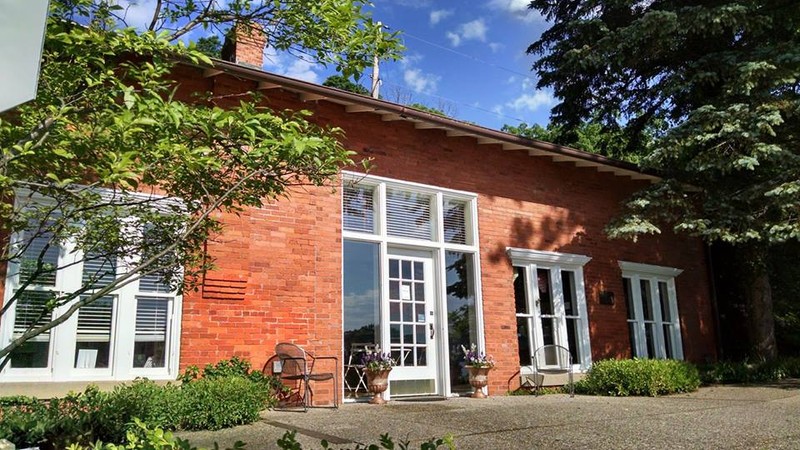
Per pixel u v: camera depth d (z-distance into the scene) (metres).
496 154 11.59
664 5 13.53
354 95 9.15
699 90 13.04
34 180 3.26
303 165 3.67
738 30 12.69
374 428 6.32
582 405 8.38
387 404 8.63
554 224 12.20
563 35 18.47
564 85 18.12
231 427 6.37
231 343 8.02
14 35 2.13
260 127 3.32
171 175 3.84
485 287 10.78
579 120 19.31
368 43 4.38
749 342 14.13
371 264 9.77
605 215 13.16
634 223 11.70
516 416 7.20
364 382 9.30
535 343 11.31
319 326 8.81
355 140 9.72
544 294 11.84
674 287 14.30
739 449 5.41
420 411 7.68
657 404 8.51
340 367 8.88
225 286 8.08
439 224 10.52
